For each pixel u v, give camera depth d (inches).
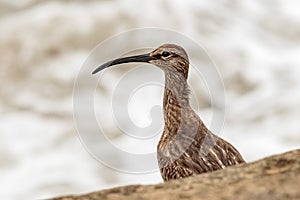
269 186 347.9
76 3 1439.5
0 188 1053.2
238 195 343.9
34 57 1352.1
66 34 1373.0
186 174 481.7
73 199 359.3
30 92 1301.7
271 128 1165.7
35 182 1069.8
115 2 1416.1
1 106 1284.4
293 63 1355.8
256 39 1409.9
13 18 1432.1
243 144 1122.0
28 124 1221.7
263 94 1274.6
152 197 351.9
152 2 1400.1
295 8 1513.3
